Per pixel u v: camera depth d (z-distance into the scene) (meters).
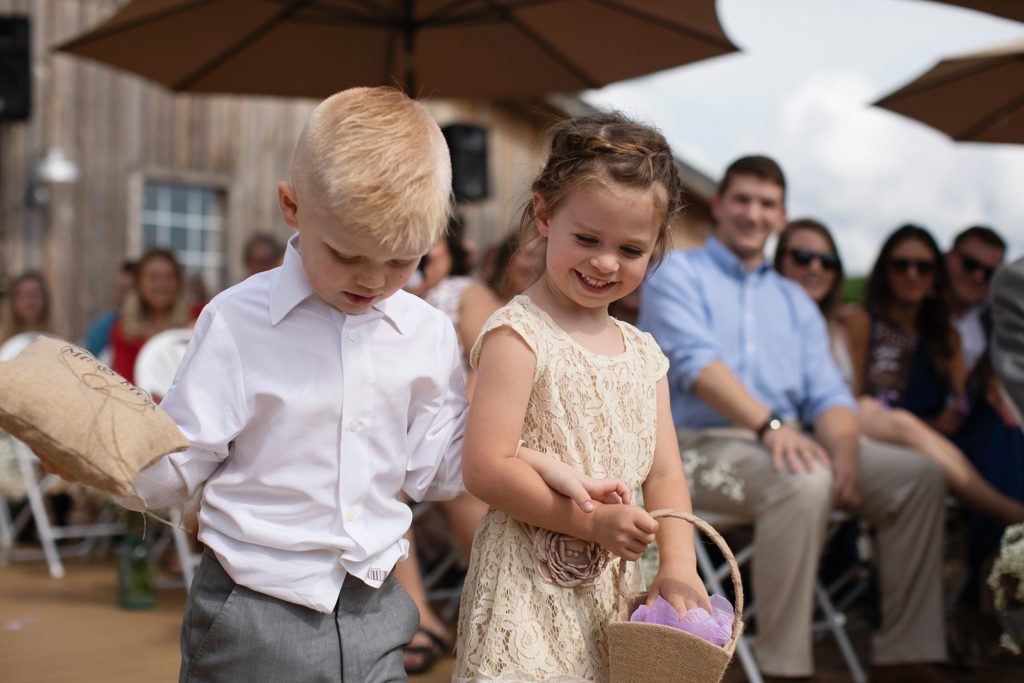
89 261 8.51
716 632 1.69
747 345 3.73
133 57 4.39
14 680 3.34
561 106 10.15
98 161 8.55
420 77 4.63
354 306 1.74
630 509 1.67
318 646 1.76
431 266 3.90
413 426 1.90
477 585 1.83
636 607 1.82
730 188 3.78
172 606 4.53
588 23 4.19
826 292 4.55
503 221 10.32
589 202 1.72
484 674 1.76
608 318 1.94
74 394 1.61
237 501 1.76
